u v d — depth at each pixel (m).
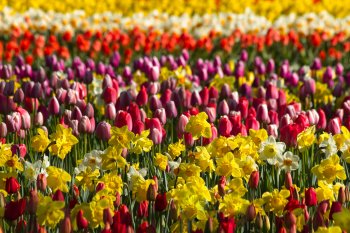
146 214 6.20
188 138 7.96
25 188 7.23
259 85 12.76
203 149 6.78
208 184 7.30
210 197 6.11
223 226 5.43
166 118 9.53
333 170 6.57
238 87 13.41
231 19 20.33
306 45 19.66
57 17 20.19
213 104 9.70
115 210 6.33
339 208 5.65
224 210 6.05
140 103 9.92
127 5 23.03
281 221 5.74
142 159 8.22
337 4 23.20
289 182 6.55
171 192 6.17
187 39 17.34
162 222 6.52
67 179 6.43
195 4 23.28
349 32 19.92
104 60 17.52
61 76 12.66
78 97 10.04
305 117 8.48
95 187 6.68
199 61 13.99
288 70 13.32
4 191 6.30
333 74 14.38
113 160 6.90
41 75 11.60
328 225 5.99
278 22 20.39
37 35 19.55
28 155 8.58
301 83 13.00
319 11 23.02
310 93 11.40
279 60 18.39
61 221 5.62
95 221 5.72
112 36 17.70
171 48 17.02
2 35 19.77
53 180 6.43
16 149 7.58
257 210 6.08
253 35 18.62
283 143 7.19
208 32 19.81
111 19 20.30
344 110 9.66
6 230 6.32
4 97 9.70
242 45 18.20
